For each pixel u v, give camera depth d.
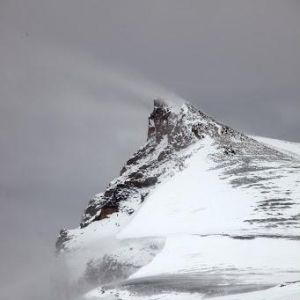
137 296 141.75
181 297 133.00
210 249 188.38
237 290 131.38
